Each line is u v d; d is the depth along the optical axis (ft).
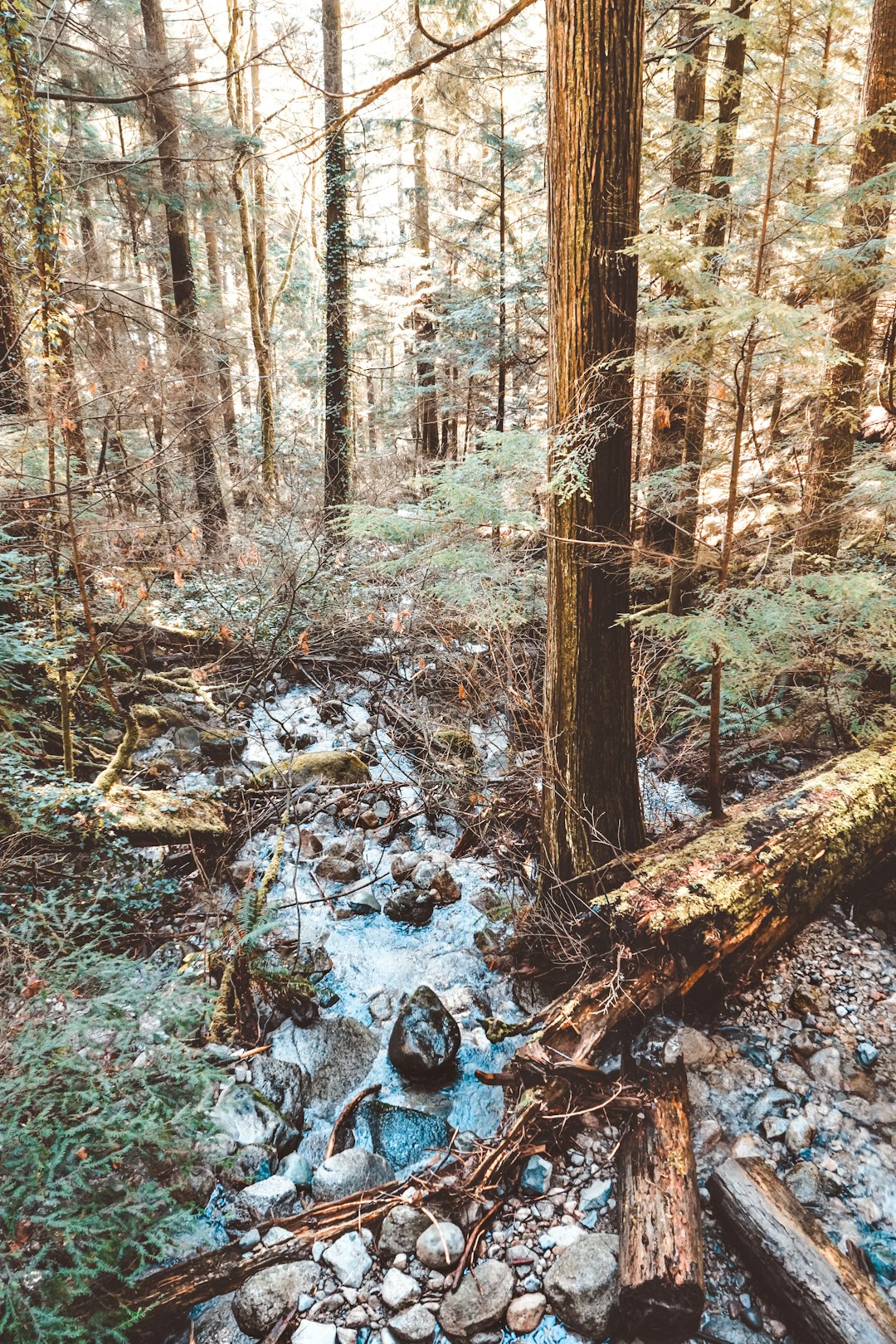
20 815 11.30
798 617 10.51
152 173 30.58
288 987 10.89
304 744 18.31
